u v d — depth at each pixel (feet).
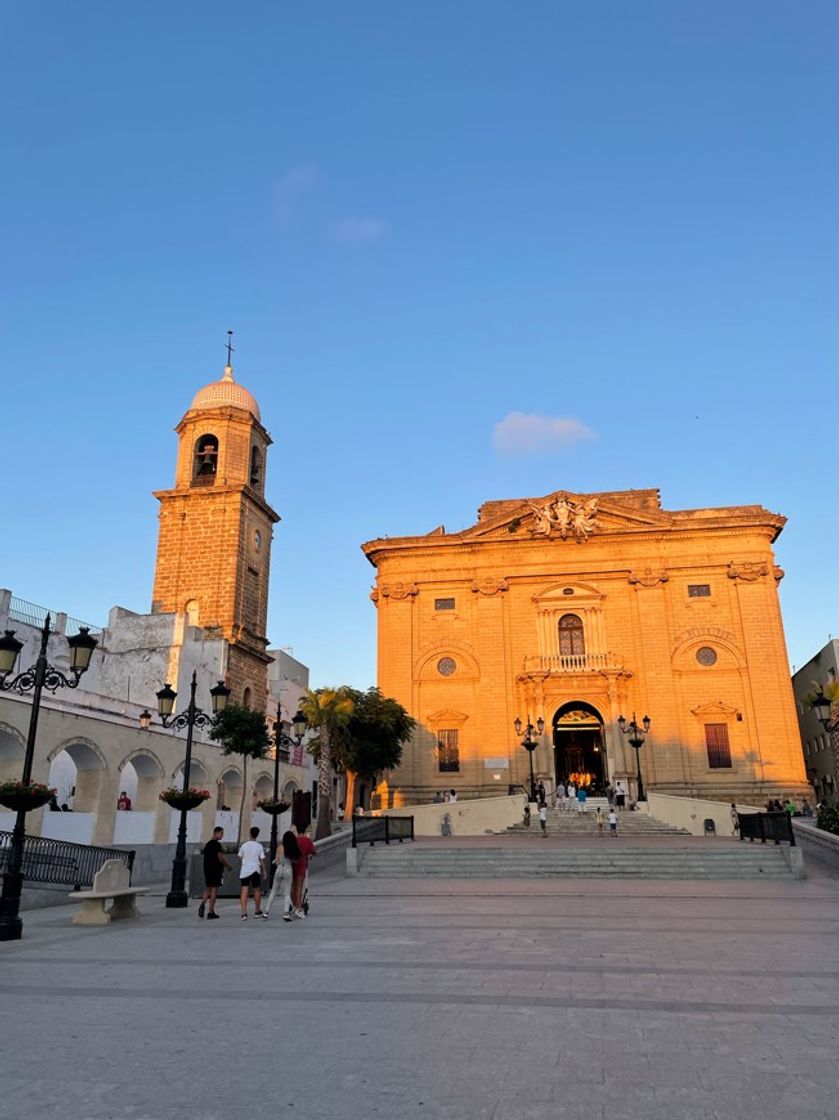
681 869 86.63
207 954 40.42
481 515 200.64
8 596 121.39
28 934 48.85
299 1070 21.76
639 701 171.73
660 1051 23.26
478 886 78.28
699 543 178.91
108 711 101.14
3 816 80.12
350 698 147.02
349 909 60.95
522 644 181.16
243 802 125.70
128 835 99.40
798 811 150.71
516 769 172.04
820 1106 18.99
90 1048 23.90
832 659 180.96
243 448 180.24
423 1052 23.32
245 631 170.30
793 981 32.68
